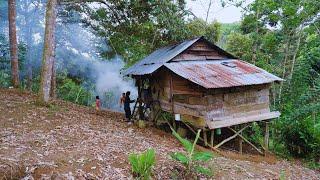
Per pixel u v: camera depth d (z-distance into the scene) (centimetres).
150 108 1648
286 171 1244
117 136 1173
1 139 904
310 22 2005
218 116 1318
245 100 1407
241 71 1424
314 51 1762
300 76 1745
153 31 2089
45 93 1435
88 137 1073
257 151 1520
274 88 1838
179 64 1405
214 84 1234
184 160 890
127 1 2002
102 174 785
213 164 1056
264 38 2255
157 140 1262
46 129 1089
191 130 1448
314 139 1520
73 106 1805
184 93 1380
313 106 1521
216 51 1548
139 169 805
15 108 1306
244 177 1003
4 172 696
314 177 1259
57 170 748
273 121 1669
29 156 797
